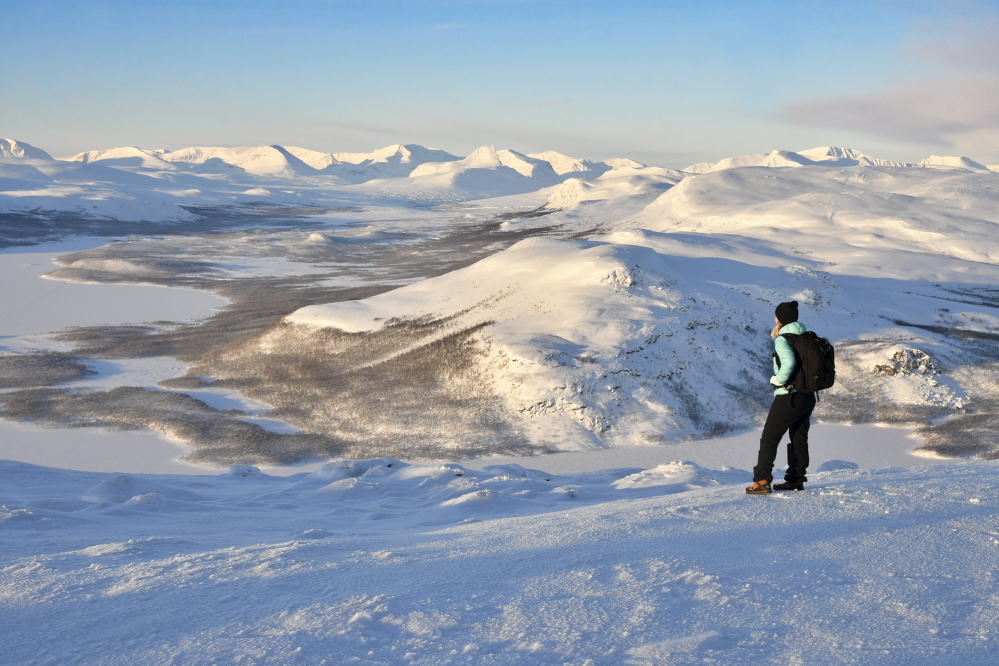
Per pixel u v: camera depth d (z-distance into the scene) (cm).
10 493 1049
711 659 254
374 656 266
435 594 345
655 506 577
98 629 310
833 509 500
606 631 287
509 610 317
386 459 1414
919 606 306
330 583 376
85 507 911
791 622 294
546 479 1305
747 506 533
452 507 892
